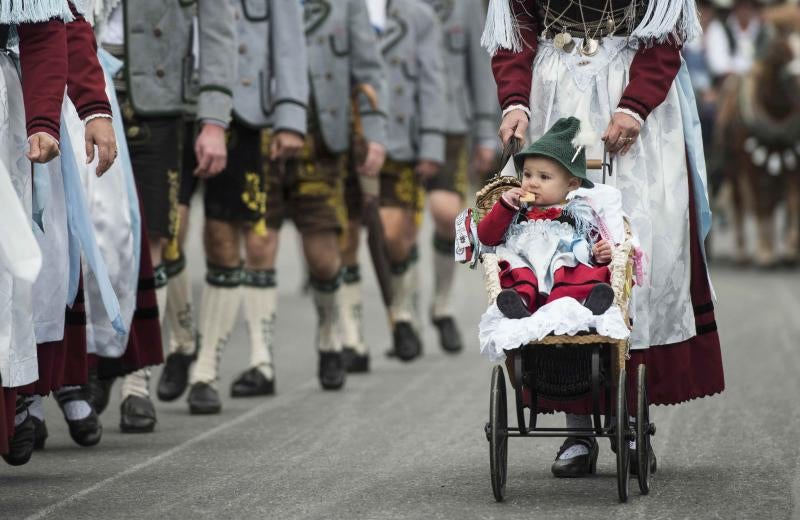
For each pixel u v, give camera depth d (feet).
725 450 72.84
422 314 148.66
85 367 69.05
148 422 80.38
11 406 59.52
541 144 61.31
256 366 94.68
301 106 90.94
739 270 186.91
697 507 59.98
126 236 74.59
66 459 72.02
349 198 107.45
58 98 60.34
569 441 67.05
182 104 82.17
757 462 69.67
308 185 96.48
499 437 60.08
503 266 61.93
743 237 191.83
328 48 98.27
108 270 74.08
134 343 75.97
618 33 67.41
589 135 66.74
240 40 89.61
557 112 67.41
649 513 58.75
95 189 74.02
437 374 104.99
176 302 89.71
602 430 60.64
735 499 61.52
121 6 81.61
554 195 61.67
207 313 88.53
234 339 127.75
